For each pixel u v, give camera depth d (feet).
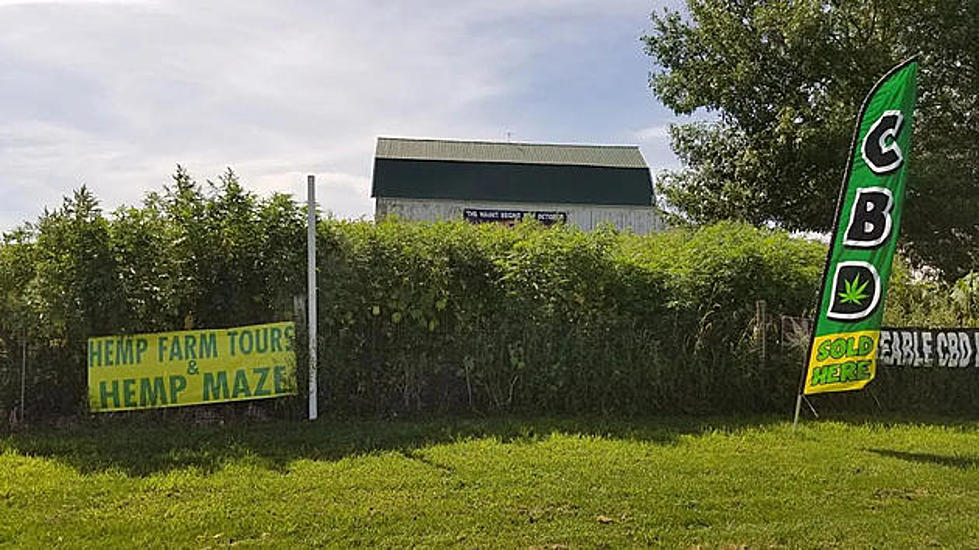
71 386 31.22
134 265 30.99
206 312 31.96
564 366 32.94
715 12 74.95
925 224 69.46
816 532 18.62
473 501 20.62
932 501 21.07
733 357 33.86
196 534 18.19
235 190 32.27
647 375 33.01
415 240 33.68
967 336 35.06
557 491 21.49
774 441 28.07
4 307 30.32
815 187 70.23
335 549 17.33
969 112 76.33
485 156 124.57
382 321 33.14
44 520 19.06
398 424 30.58
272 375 31.58
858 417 32.99
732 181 74.90
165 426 30.27
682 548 17.60
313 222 31.27
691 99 75.15
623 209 120.26
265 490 21.49
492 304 33.83
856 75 70.79
